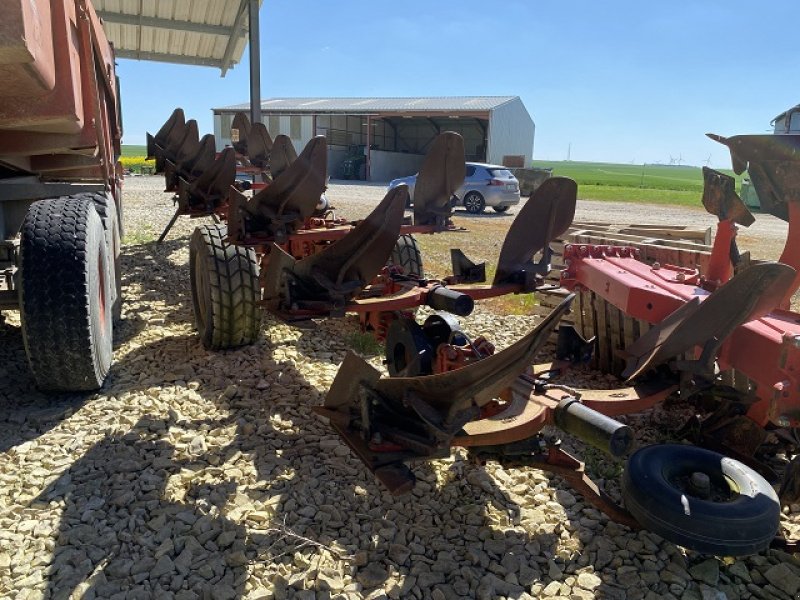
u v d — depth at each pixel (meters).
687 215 21.05
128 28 12.45
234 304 4.92
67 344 3.78
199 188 7.14
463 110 37.06
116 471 3.34
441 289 3.68
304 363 5.09
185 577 2.61
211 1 11.38
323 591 2.56
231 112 44.09
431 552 2.86
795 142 3.28
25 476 3.26
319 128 41.88
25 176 5.03
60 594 2.48
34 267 3.70
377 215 3.48
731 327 2.90
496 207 20.44
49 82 2.31
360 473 3.46
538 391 2.83
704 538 2.55
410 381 2.55
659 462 2.89
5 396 4.16
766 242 14.12
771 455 3.58
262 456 3.59
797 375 2.84
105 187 5.86
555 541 2.98
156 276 7.92
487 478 3.48
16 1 1.84
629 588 2.67
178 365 4.84
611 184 51.50
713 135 3.60
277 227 5.06
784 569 2.76
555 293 5.38
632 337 4.83
